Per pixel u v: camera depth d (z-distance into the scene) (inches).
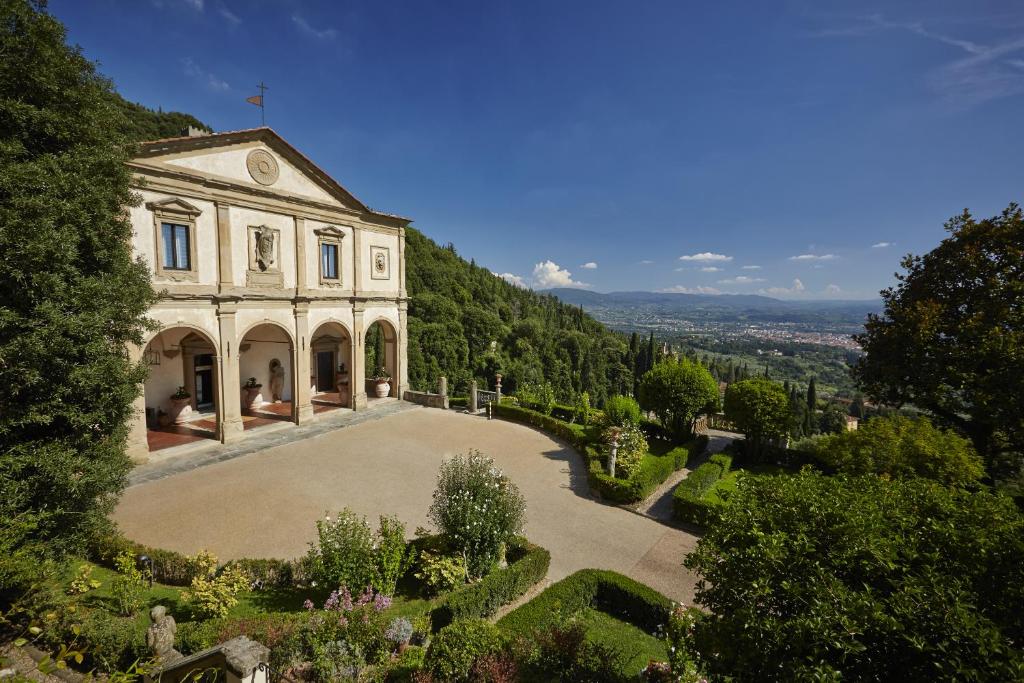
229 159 714.8
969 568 172.2
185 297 666.2
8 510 285.3
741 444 824.9
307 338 850.1
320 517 492.1
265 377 985.5
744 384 784.3
